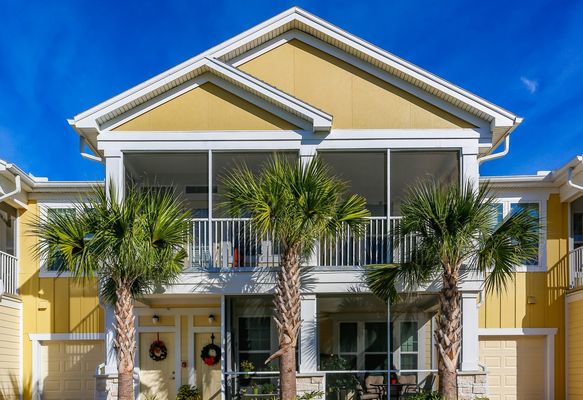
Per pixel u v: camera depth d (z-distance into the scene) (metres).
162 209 8.32
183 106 10.00
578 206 12.28
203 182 11.71
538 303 12.15
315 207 8.12
